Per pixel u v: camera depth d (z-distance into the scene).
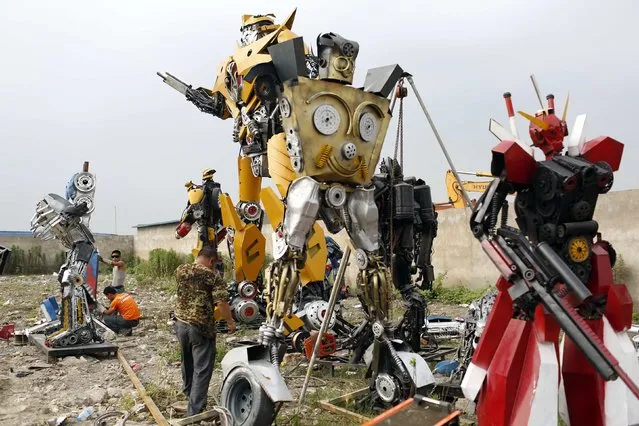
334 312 7.20
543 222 3.42
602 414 3.43
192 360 5.54
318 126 4.66
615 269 10.69
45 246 29.16
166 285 17.86
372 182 5.52
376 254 5.13
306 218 4.64
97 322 9.19
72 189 8.00
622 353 3.41
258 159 5.83
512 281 3.43
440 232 14.69
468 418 5.04
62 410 5.41
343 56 4.88
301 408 5.30
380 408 5.14
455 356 7.18
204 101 7.45
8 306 13.61
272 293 4.89
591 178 3.25
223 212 9.02
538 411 3.21
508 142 3.39
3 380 6.37
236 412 4.73
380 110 5.01
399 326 6.53
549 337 3.30
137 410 5.30
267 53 6.09
